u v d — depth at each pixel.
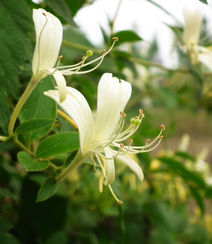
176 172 0.29
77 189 0.31
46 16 0.14
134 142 0.27
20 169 0.30
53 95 0.14
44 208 0.23
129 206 0.37
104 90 0.15
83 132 0.15
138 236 0.36
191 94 0.47
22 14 0.16
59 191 0.24
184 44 0.27
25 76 0.19
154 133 0.34
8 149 0.21
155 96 0.45
